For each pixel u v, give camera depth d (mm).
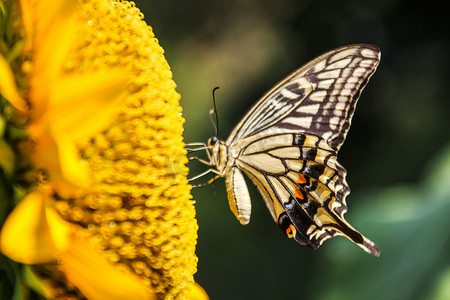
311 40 1100
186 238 508
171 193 505
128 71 500
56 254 490
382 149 1054
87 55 499
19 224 487
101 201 497
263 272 987
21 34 494
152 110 503
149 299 503
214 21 1191
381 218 686
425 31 1055
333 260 684
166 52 1172
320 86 575
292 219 583
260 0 1150
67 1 493
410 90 1059
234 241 1018
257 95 1141
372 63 570
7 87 488
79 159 498
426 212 679
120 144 500
